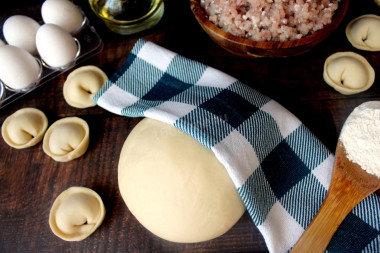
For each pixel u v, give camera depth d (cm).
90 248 34
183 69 37
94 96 36
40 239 35
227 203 29
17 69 38
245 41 34
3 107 41
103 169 37
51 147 37
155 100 35
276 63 40
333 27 34
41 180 37
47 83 41
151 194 29
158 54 37
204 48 41
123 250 34
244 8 35
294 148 33
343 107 38
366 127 30
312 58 40
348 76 36
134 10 41
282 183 32
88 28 43
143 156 30
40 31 38
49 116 40
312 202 32
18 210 36
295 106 38
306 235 30
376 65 39
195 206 29
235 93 34
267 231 30
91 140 38
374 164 30
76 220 34
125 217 35
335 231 30
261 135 32
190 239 30
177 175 29
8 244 35
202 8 37
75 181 37
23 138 38
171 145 30
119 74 37
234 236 33
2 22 45
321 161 33
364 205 31
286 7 34
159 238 34
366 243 30
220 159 29
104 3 40
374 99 37
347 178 31
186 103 32
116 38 43
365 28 39
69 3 41
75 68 42
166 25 43
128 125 39
